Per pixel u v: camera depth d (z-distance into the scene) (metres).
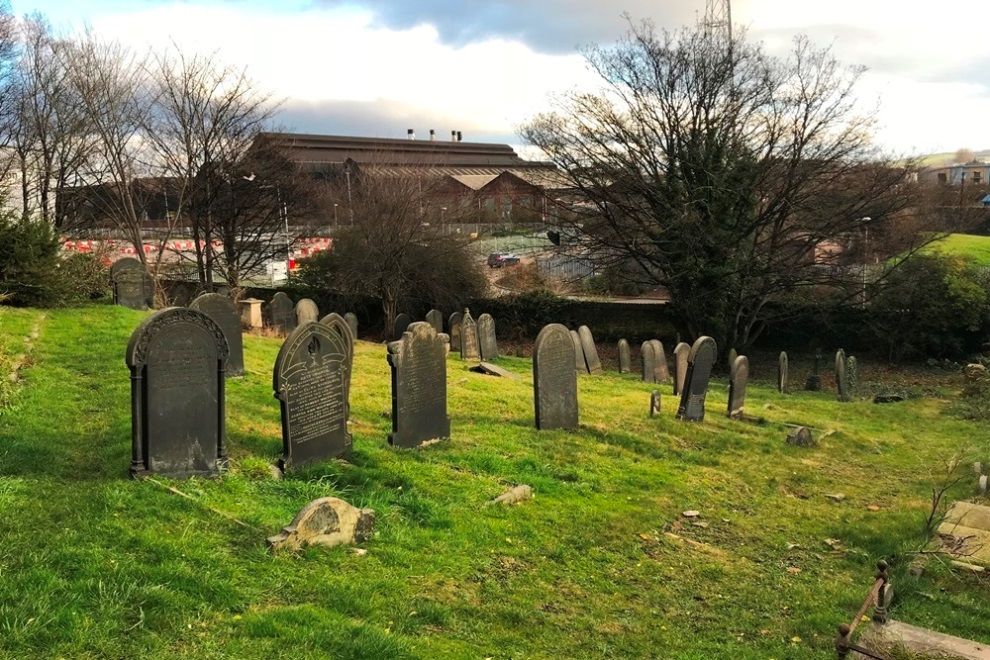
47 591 4.60
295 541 6.07
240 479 7.51
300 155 42.12
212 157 27.78
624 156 27.22
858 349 29.19
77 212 31.17
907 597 6.47
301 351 8.30
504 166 60.41
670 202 26.83
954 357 27.81
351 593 5.45
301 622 4.85
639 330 32.00
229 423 9.48
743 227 26.11
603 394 16.62
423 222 32.62
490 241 44.94
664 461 11.02
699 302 27.27
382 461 8.86
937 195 40.78
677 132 26.48
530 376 19.38
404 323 27.59
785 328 29.97
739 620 6.09
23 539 5.27
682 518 8.64
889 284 27.27
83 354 12.79
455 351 24.16
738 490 10.03
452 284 32.94
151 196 30.45
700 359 13.88
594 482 9.47
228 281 30.33
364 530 6.62
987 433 15.84
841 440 14.10
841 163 25.23
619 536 7.72
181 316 7.24
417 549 6.60
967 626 5.88
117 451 7.65
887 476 11.64
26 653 4.02
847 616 6.15
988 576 6.93
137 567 5.12
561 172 28.08
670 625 5.91
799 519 8.97
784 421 15.62
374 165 35.19
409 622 5.21
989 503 9.66
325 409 8.63
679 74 26.09
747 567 7.32
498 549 6.92
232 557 5.72
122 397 9.96
